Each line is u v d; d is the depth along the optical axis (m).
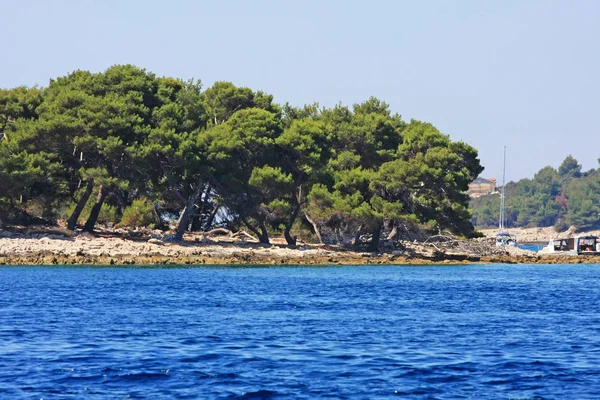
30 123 133.12
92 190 141.25
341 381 41.75
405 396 38.97
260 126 142.25
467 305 78.19
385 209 140.38
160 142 131.75
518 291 96.06
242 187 138.62
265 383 41.19
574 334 57.72
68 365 44.91
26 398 38.06
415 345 52.28
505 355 48.94
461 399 38.59
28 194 131.88
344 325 61.28
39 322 61.38
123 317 64.88
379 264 141.62
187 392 39.41
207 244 140.62
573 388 40.84
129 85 141.75
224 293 86.62
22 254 121.69
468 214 146.75
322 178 144.75
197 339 53.81
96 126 129.25
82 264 122.06
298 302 78.19
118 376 42.44
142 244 133.38
